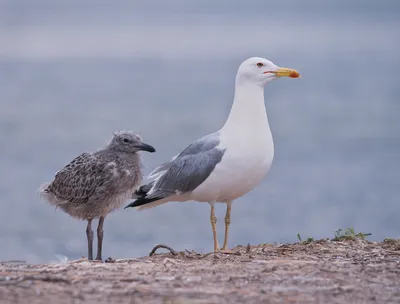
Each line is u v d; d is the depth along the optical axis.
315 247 11.33
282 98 72.94
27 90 84.88
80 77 105.94
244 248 11.67
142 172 11.80
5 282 8.94
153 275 9.38
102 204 11.45
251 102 12.00
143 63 135.00
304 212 28.03
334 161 39.91
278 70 11.99
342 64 119.69
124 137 11.56
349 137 47.94
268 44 175.12
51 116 59.69
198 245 22.86
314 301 8.45
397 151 42.75
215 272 9.57
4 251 22.55
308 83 89.19
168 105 68.25
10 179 34.59
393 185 33.38
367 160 40.06
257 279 9.24
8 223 26.00
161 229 24.94
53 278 9.05
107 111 63.44
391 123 54.03
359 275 9.51
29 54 161.25
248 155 11.80
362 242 11.65
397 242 11.62
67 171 11.60
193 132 50.06
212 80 98.56
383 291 8.85
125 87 89.38
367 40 193.50
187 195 12.24
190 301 8.30
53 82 96.94
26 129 51.78
